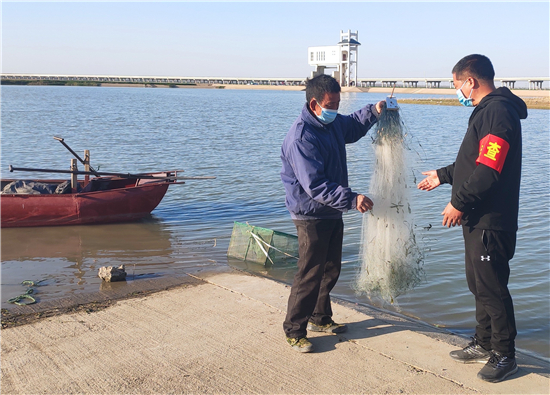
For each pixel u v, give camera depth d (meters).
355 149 20.16
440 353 3.62
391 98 3.97
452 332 4.58
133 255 7.32
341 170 3.74
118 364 3.42
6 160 16.53
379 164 3.89
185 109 52.38
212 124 33.38
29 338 3.86
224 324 4.10
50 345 3.73
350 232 8.48
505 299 3.22
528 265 6.76
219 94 124.94
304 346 3.60
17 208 8.88
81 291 5.41
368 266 3.99
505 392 3.08
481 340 3.44
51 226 9.09
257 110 52.62
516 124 3.08
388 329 4.06
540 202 10.72
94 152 18.92
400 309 5.29
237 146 21.45
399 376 3.28
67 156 17.69
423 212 9.73
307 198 3.54
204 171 15.15
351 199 3.32
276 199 11.46
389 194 3.85
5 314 4.45
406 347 3.71
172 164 16.42
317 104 3.49
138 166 15.88
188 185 13.01
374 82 155.50
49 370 3.34
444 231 8.34
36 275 6.23
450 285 5.98
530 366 3.80
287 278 6.30
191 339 3.82
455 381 3.21
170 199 11.44
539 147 21.47
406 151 3.94
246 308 4.46
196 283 5.39
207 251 7.56
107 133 26.20
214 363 3.44
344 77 144.88
